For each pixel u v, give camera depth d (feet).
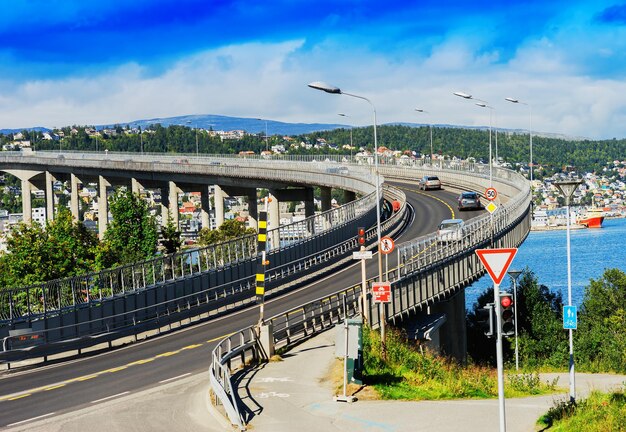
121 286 160.45
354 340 89.20
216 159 495.82
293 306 165.48
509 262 63.41
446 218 271.69
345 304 139.23
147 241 325.62
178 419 83.41
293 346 123.44
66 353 134.92
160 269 168.25
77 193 589.73
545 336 218.18
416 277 158.92
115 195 329.11
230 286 180.24
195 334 148.87
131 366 120.88
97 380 110.73
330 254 219.41
